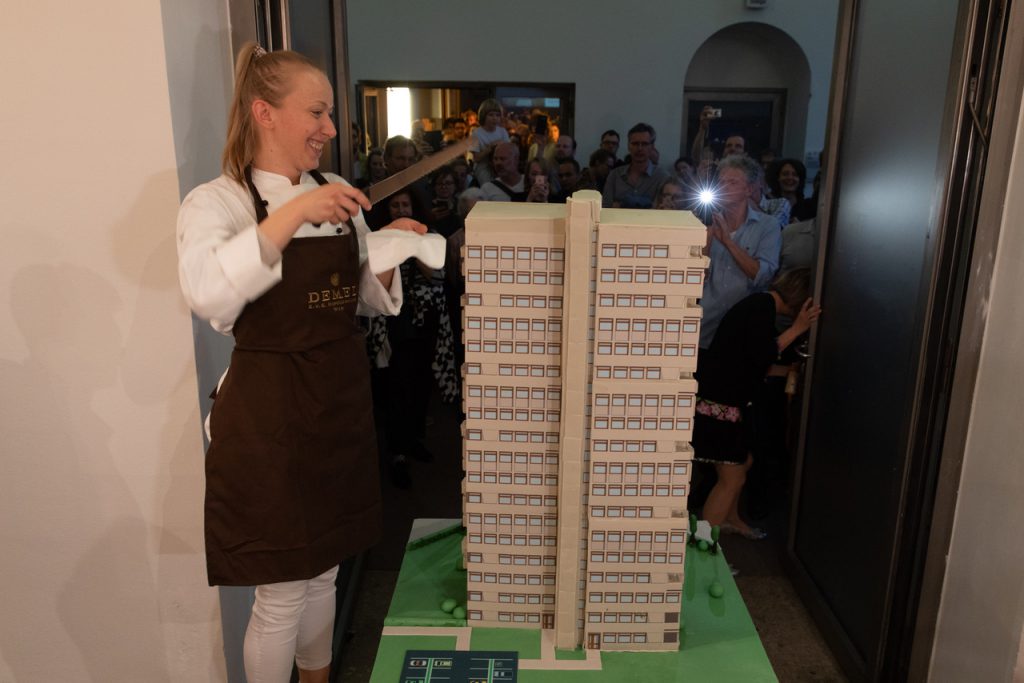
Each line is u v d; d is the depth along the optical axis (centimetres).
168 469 192
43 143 172
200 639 204
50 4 164
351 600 292
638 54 684
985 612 201
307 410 159
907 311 230
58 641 203
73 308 181
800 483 316
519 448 170
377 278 176
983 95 197
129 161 173
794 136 737
